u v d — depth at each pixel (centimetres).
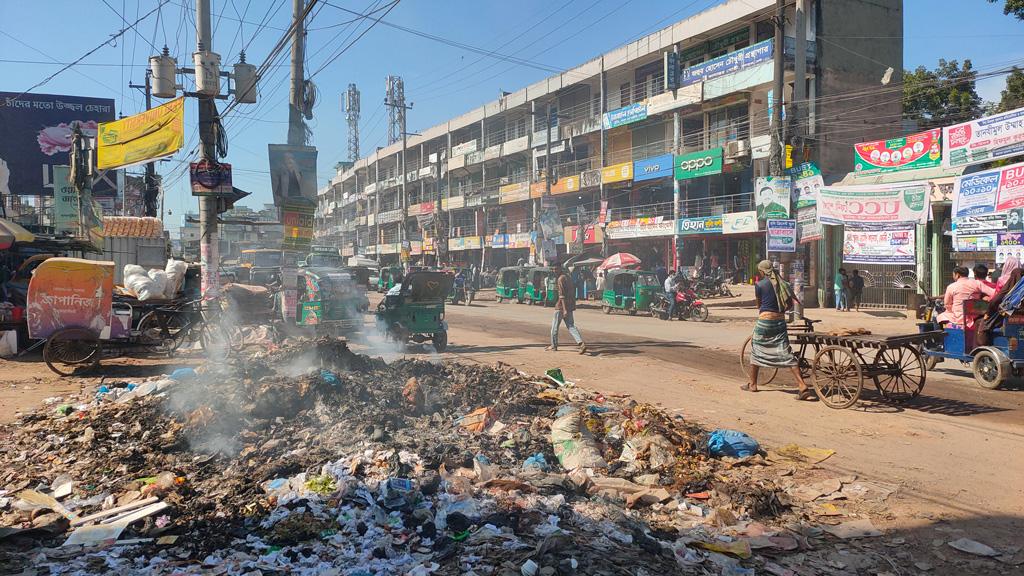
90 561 349
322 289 1402
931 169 1888
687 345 1364
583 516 414
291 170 1362
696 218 2959
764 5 2639
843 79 2658
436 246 4969
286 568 339
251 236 7600
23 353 1127
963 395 831
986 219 1606
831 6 2639
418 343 1384
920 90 2989
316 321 1404
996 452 570
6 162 2495
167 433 580
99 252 1817
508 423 641
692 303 2039
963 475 509
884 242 1961
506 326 1847
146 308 1120
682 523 418
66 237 1656
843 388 766
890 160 2009
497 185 4875
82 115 2612
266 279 2769
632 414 666
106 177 2803
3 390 847
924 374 779
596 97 3906
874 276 2192
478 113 4909
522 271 3066
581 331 1683
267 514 417
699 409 750
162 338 1123
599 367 1062
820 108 2589
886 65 2761
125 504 436
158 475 491
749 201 2892
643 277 2238
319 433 575
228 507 427
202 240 1259
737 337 1520
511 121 4797
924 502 453
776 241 1856
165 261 2211
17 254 1431
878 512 437
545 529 388
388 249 6444
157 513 415
